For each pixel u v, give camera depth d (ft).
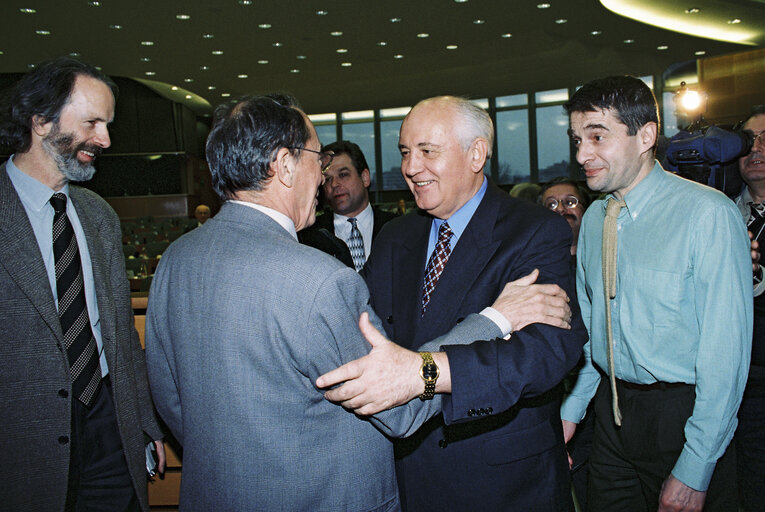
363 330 3.83
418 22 35.01
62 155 5.31
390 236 5.68
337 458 3.77
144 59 40.45
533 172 57.98
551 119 57.16
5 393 5.12
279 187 4.07
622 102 5.14
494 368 4.12
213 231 4.00
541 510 4.77
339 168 9.23
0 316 5.11
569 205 7.92
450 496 4.81
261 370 3.64
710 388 4.91
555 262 4.85
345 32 36.32
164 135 54.75
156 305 4.20
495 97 58.44
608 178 5.33
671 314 5.21
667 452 5.32
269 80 48.03
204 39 36.42
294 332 3.57
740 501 7.06
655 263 5.24
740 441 6.95
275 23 33.88
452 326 4.86
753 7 34.68
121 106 54.29
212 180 4.15
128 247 30.32
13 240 5.16
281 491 3.67
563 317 4.51
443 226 5.23
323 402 3.78
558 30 38.04
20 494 5.18
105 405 5.84
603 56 42.65
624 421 5.59
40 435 5.23
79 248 5.77
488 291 4.85
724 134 6.46
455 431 4.79
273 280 3.63
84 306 5.65
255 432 3.65
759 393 6.73
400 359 3.91
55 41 35.58
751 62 42.32
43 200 5.45
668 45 41.47
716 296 4.92
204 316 3.79
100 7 30.14
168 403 4.35
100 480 5.78
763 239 6.91
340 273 3.71
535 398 4.91
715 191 5.20
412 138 4.91
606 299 5.53
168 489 7.55
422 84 50.78
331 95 53.67
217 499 3.75
